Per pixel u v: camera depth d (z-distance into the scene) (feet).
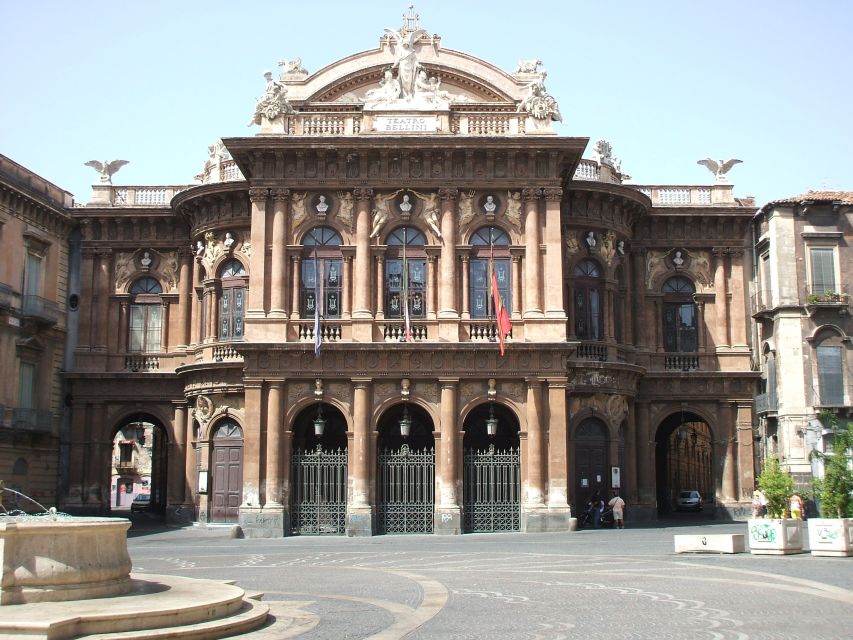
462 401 153.99
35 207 182.70
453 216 158.30
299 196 159.84
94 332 191.11
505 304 158.40
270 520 150.20
